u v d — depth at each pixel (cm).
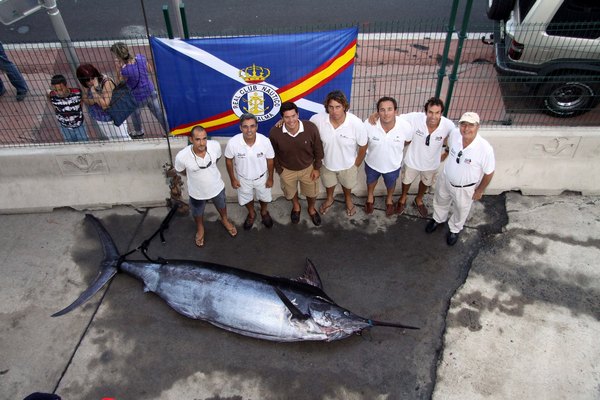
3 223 699
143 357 537
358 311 574
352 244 656
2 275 625
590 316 563
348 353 534
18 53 998
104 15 1114
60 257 649
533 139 677
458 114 789
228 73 616
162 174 702
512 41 768
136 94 701
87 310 584
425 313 571
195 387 510
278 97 638
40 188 705
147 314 579
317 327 527
